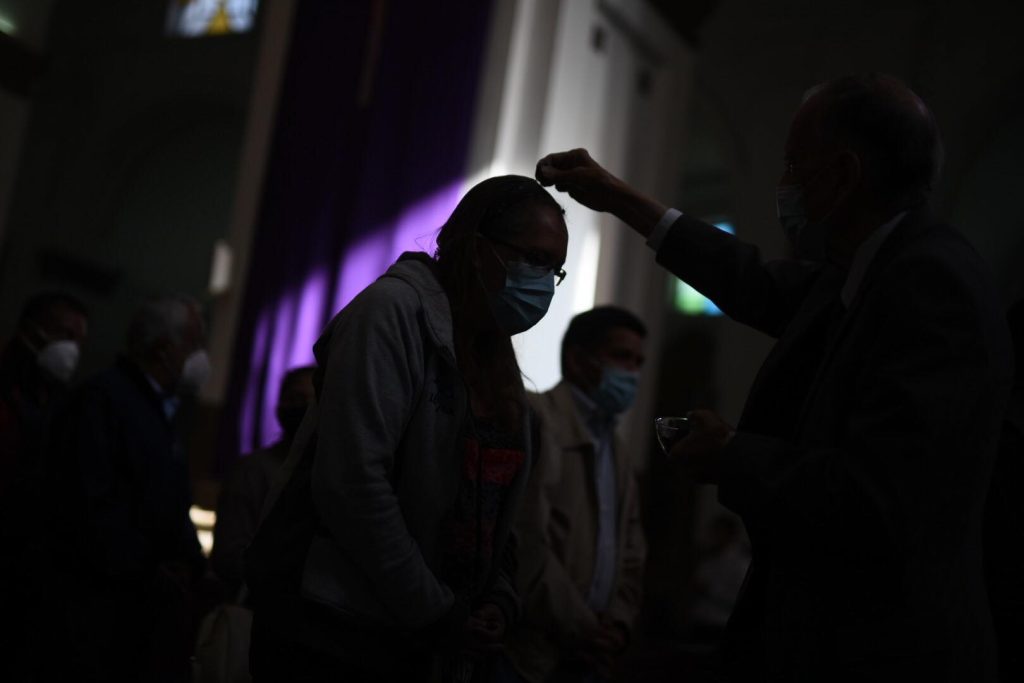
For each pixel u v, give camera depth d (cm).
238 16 1936
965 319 154
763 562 175
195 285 1991
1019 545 196
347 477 173
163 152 2023
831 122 177
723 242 218
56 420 323
